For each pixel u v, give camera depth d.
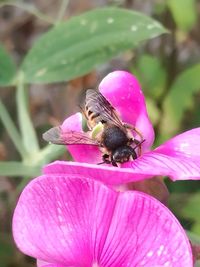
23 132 0.11
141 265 0.07
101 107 0.08
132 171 0.07
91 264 0.07
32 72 0.11
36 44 0.11
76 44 0.11
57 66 0.11
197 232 0.11
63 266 0.07
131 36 0.11
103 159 0.08
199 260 0.08
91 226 0.07
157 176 0.07
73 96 0.13
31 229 0.07
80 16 0.11
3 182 0.13
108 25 0.11
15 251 0.13
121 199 0.07
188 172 0.07
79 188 0.07
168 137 0.13
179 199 0.12
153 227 0.07
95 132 0.08
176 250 0.07
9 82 0.11
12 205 0.13
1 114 0.11
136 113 0.08
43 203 0.07
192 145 0.07
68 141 0.08
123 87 0.08
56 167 0.07
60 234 0.07
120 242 0.07
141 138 0.08
